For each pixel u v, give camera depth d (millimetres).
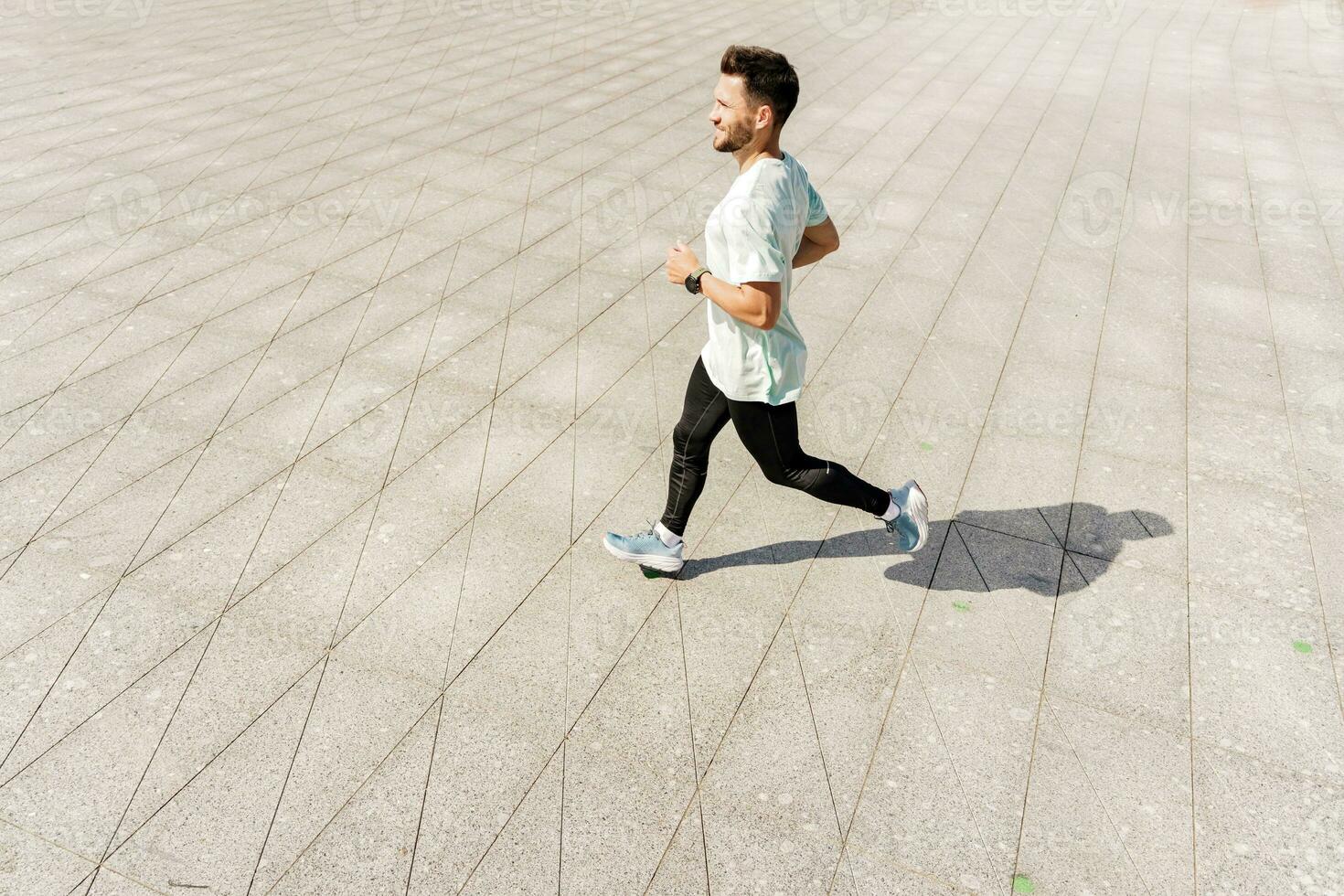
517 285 5789
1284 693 3121
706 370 3025
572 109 9164
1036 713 3045
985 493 4059
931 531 3836
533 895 2506
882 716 3033
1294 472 4203
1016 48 11734
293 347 5066
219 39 11492
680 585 3553
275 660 3186
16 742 2875
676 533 3430
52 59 10492
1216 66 10844
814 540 3793
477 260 6102
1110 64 10938
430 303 5559
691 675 3170
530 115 8945
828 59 11156
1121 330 5363
